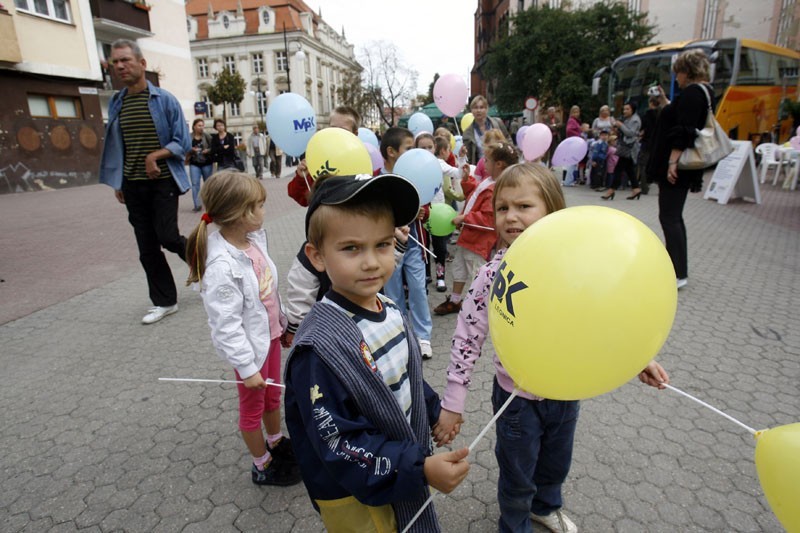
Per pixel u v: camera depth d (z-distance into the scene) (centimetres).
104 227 870
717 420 267
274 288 230
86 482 229
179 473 234
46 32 1438
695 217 834
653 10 2719
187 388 313
